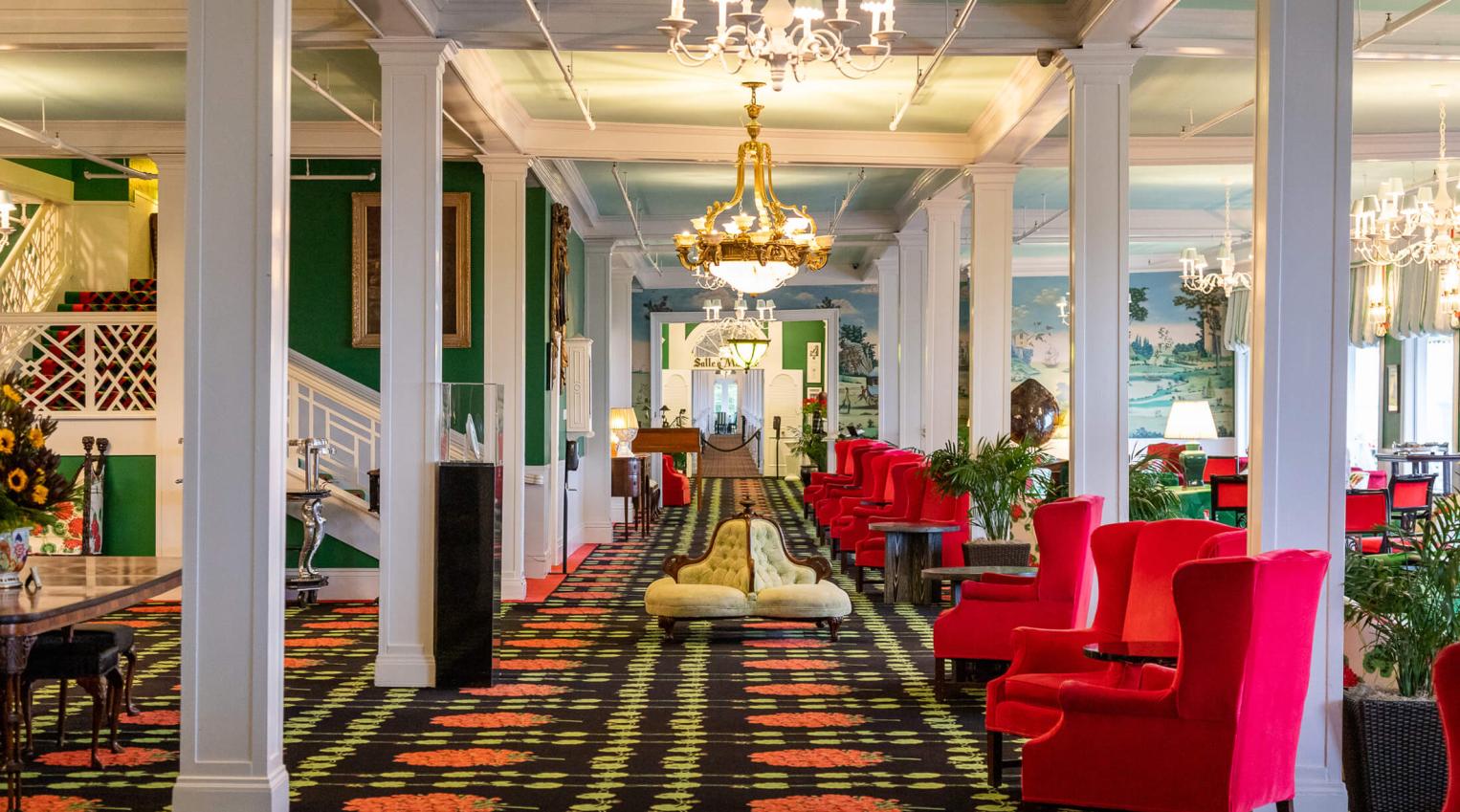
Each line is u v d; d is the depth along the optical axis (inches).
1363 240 511.5
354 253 516.7
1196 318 967.6
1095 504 303.0
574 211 663.8
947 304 594.2
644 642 400.5
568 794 232.8
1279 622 197.0
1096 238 349.7
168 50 350.0
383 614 336.2
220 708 219.5
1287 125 232.7
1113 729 199.0
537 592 515.2
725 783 239.5
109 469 510.6
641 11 350.6
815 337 1266.0
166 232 502.9
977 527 488.7
